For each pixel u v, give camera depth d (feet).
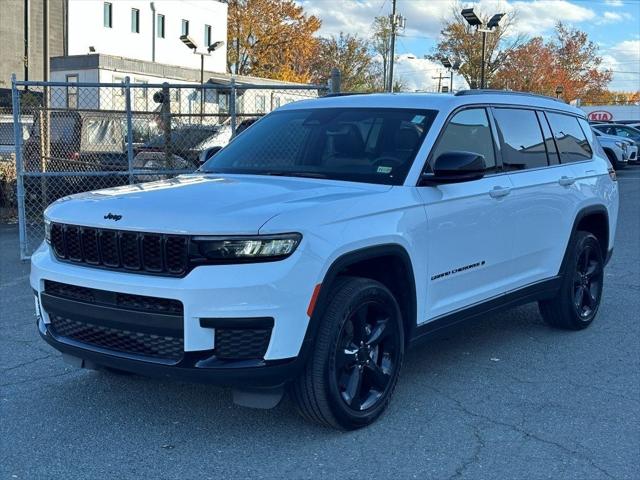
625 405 15.61
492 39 162.71
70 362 14.24
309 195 13.67
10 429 14.12
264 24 191.62
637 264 31.68
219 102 75.61
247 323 11.98
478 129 17.43
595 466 12.75
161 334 12.26
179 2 164.45
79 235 13.34
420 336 15.47
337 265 12.89
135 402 15.51
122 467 12.60
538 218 18.80
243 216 12.23
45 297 13.79
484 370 17.83
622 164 93.45
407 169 15.29
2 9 128.98
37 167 39.83
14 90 30.42
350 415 13.66
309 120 17.79
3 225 40.60
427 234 14.99
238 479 12.19
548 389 16.55
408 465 12.72
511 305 18.48
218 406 15.29
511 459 13.00
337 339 13.07
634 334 21.12
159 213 12.60
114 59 101.35
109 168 37.60
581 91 212.23
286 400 15.51
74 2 141.08
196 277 11.97
